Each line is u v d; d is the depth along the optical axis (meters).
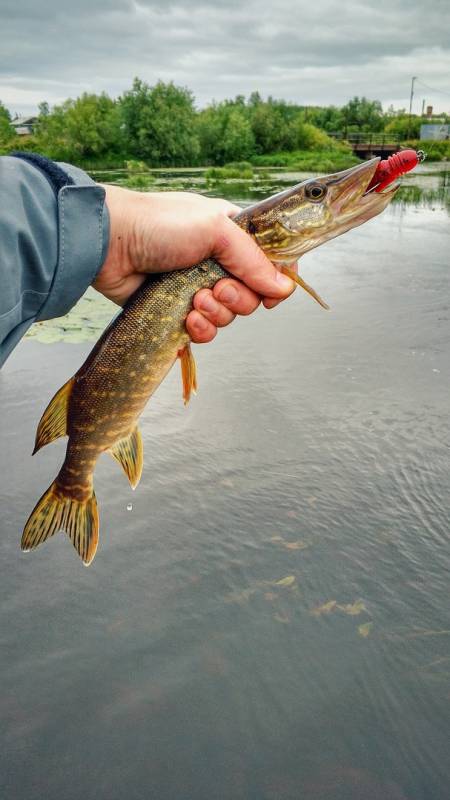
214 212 0.43
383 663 0.77
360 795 0.63
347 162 12.09
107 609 0.84
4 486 1.07
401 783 0.64
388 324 1.94
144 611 0.84
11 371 1.51
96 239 0.37
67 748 0.67
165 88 13.16
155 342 0.45
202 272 0.44
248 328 1.88
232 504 1.03
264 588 0.88
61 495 0.50
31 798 0.62
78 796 0.62
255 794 0.63
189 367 0.48
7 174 0.33
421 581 0.88
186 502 1.04
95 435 0.48
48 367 1.53
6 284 0.32
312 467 1.14
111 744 0.67
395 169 0.45
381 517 1.01
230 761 0.66
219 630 0.81
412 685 0.74
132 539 0.96
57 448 1.19
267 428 1.27
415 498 1.05
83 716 0.71
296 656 0.78
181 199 0.43
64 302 0.37
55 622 0.82
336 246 3.36
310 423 1.29
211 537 0.96
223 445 1.20
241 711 0.71
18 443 1.19
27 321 0.35
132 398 0.47
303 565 0.91
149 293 0.45
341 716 0.71
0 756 0.66
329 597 0.86
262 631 0.81
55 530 0.50
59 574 0.90
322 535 0.97
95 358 0.46
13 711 0.71
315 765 0.66
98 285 0.45
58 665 0.76
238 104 15.49
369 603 0.85
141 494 1.06
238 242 0.43
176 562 0.92
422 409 1.36
